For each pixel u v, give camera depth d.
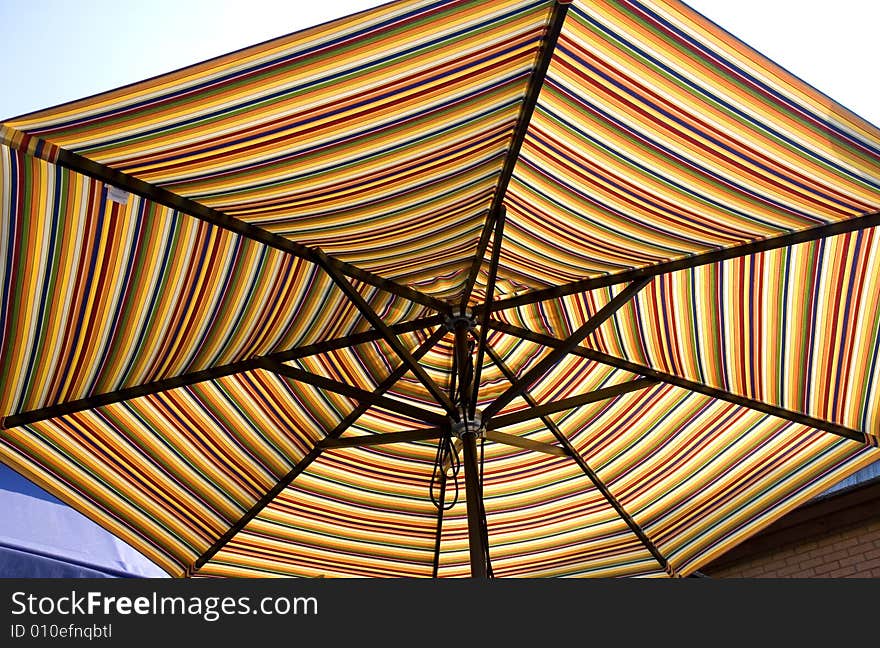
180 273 3.85
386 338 4.13
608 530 5.86
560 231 4.25
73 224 3.35
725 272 4.25
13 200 3.14
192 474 5.07
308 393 5.12
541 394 5.61
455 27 2.71
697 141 3.28
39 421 4.34
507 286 4.99
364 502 5.74
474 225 4.32
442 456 4.88
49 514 6.34
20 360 3.84
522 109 3.24
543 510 5.88
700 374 4.84
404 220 4.00
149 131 2.82
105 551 6.48
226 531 5.37
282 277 4.26
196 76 2.59
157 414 4.72
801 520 7.30
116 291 3.76
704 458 5.36
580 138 3.48
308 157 3.26
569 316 5.05
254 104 2.84
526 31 2.84
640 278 4.36
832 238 3.79
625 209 3.88
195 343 4.33
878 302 4.00
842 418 4.65
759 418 5.06
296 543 5.69
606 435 5.51
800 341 4.35
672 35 2.77
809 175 3.28
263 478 5.30
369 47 2.70
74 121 2.70
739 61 2.78
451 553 6.08
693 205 3.71
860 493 6.97
